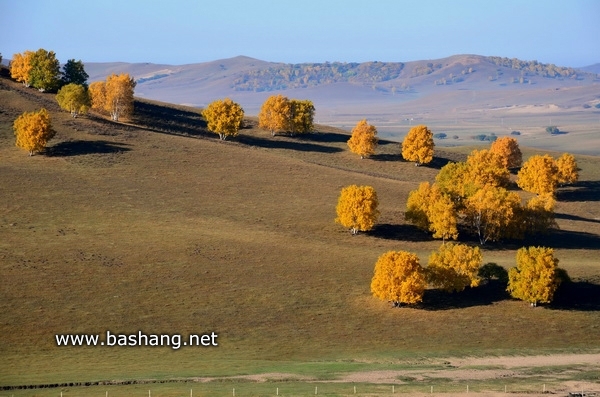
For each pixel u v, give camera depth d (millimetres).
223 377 63594
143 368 67188
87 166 137500
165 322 80625
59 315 80125
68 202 119312
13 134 148625
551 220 118500
